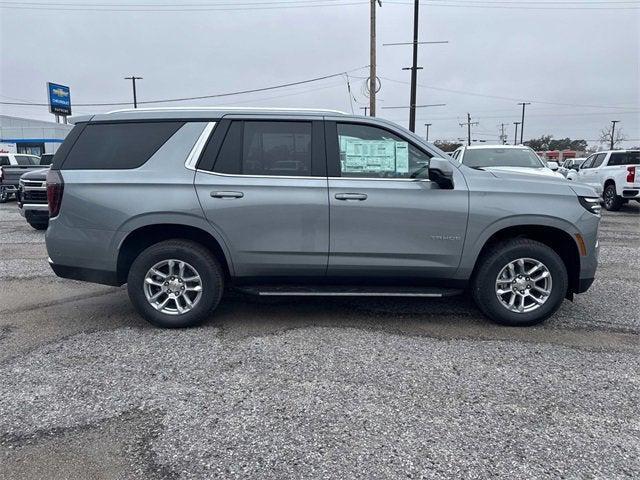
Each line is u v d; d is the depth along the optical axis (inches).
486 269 180.5
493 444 112.8
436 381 142.4
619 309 207.6
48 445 112.7
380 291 181.2
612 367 152.2
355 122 179.8
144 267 178.4
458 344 169.2
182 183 174.6
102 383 140.9
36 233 423.8
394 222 175.6
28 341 172.4
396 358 157.6
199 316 181.3
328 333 179.0
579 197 179.5
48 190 180.1
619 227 466.0
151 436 116.0
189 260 178.2
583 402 131.5
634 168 576.4
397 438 114.9
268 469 104.3
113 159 178.5
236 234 175.8
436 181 173.3
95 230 175.9
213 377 144.5
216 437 115.4
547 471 103.7
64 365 152.8
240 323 189.3
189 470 104.1
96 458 108.2
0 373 147.3
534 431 118.1
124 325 188.1
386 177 178.7
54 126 1724.9
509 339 173.9
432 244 177.0
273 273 180.9
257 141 178.7
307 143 178.2
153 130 180.2
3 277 264.5
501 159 432.1
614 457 108.3
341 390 136.9
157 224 176.2
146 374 146.5
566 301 218.1
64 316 199.3
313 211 174.9
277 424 120.5
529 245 178.9
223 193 173.8
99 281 181.2
